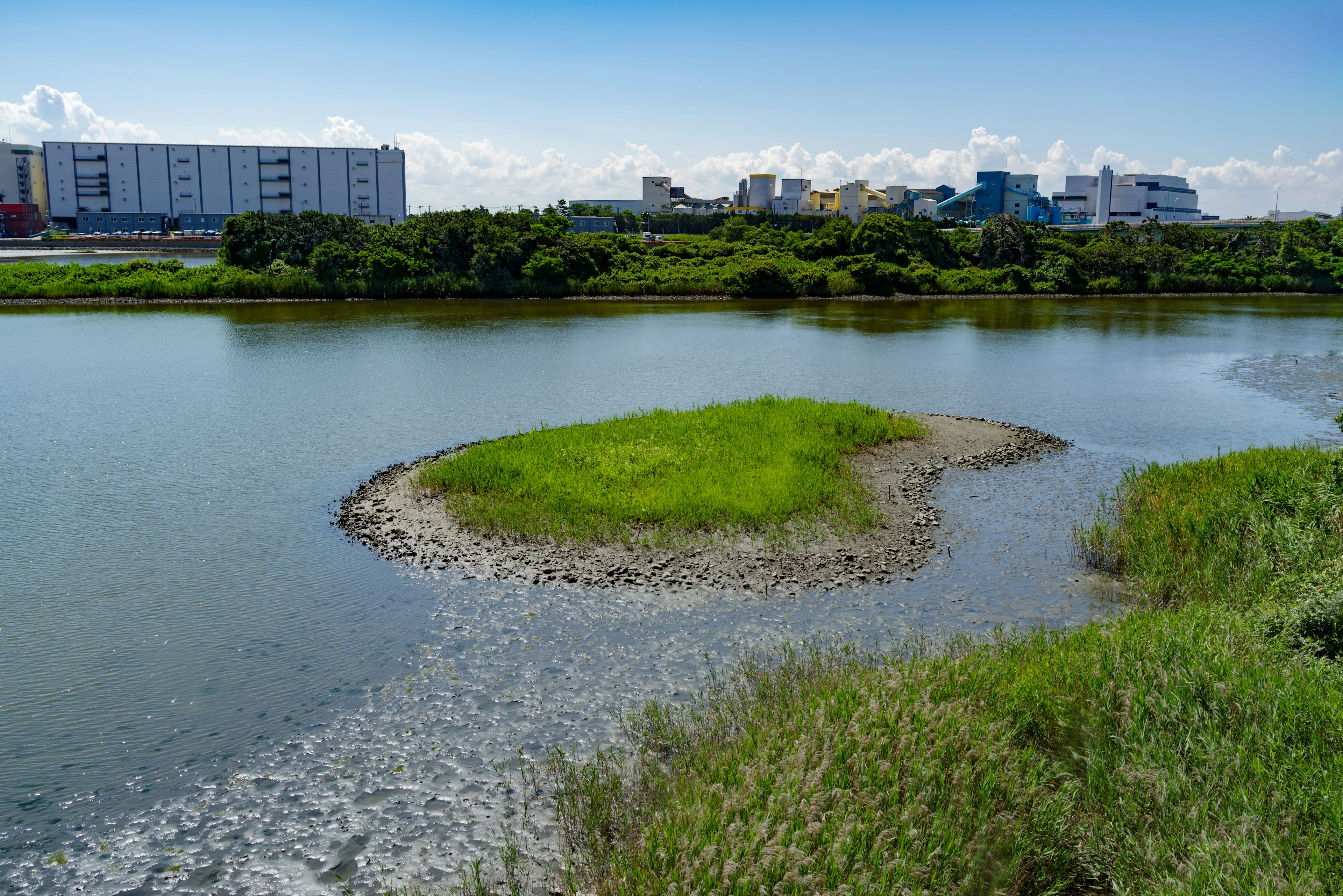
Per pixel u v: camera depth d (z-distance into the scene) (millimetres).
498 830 9352
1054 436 30797
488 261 93688
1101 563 17844
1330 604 11492
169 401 35375
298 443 28453
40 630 14398
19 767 10602
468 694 12344
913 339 62688
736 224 170625
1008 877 7254
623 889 7527
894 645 13828
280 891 8562
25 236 189750
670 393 39250
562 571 16891
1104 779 8422
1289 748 8438
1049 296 106625
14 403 34438
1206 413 35969
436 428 31094
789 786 8039
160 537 19141
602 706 11961
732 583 16453
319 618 14930
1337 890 6676
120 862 8984
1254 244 119500
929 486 23750
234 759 10781
